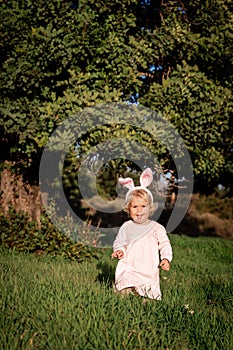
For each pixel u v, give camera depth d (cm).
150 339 301
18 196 920
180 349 305
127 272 443
